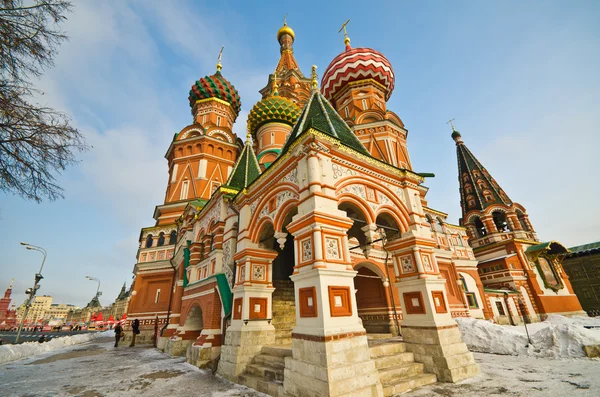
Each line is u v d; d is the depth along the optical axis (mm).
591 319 22312
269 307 8180
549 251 26516
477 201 29828
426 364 6637
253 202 8992
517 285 23391
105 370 8977
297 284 5992
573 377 5859
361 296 14242
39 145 5230
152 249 19906
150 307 18250
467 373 6473
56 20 4996
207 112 26125
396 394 5449
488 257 26438
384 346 6824
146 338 17297
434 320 6762
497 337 9773
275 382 5926
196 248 13195
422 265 7445
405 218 8109
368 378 5055
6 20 4668
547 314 22609
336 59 24391
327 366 4676
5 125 4902
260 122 21672
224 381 7137
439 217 21469
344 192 6949
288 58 39156
